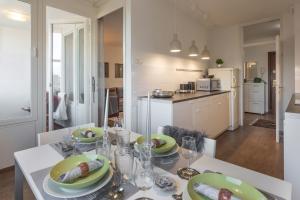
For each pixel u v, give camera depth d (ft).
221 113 13.20
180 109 9.17
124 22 9.73
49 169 3.30
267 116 19.85
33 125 8.86
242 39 15.79
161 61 11.45
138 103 10.02
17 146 8.47
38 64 8.80
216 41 16.75
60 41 11.87
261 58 22.72
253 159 9.36
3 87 8.20
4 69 8.20
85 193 2.58
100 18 11.25
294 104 7.45
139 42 9.93
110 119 12.26
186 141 3.68
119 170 3.11
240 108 15.87
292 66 13.28
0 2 8.07
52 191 2.61
